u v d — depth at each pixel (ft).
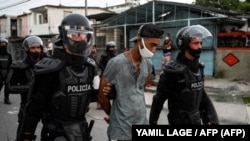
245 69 40.57
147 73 9.48
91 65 8.57
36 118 8.24
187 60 9.98
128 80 9.05
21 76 14.34
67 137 8.13
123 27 56.39
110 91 9.21
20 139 8.27
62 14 99.35
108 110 9.73
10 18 120.78
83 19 8.20
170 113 10.47
